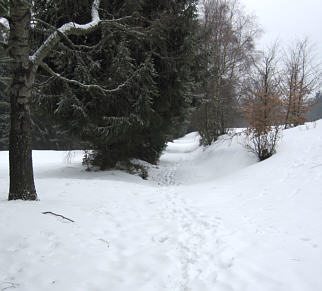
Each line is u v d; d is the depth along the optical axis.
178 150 28.41
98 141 10.04
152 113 9.68
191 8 9.46
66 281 2.89
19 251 3.41
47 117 10.30
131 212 5.41
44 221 4.31
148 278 3.04
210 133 18.92
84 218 4.74
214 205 6.06
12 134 5.36
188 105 11.08
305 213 4.67
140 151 13.77
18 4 4.80
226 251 3.67
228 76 18.17
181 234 4.32
